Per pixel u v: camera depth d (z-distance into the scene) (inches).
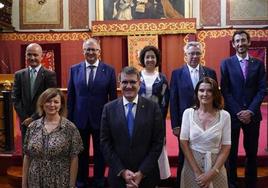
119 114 120.8
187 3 395.5
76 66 161.5
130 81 120.0
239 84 154.4
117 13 400.2
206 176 119.9
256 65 155.6
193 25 371.2
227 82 156.7
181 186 128.3
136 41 375.9
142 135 119.5
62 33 398.3
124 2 398.6
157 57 156.3
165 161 147.9
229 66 156.7
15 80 163.6
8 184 186.1
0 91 243.0
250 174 158.6
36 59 160.9
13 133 205.2
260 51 386.3
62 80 398.3
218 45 388.2
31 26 403.2
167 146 209.2
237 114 150.8
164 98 154.7
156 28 374.3
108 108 123.3
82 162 161.5
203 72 153.3
